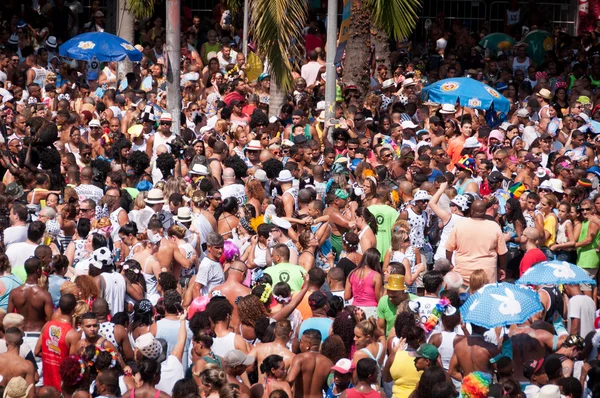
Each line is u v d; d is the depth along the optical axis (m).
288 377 11.54
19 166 18.64
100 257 13.77
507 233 17.45
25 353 12.40
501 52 34.34
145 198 16.75
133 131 21.20
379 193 17.23
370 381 11.20
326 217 16.80
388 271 14.12
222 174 19.30
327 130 22.30
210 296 13.64
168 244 15.20
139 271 14.47
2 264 13.75
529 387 12.00
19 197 17.56
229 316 12.21
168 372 11.65
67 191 16.25
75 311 12.51
